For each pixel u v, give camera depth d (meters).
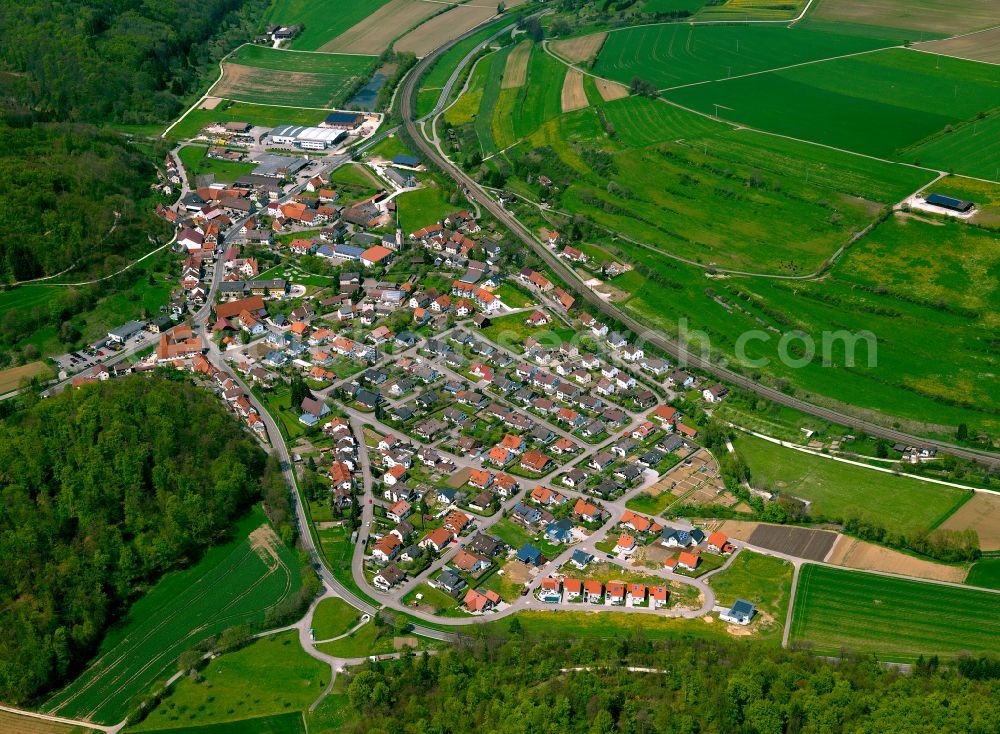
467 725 184.38
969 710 177.12
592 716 182.62
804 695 182.75
